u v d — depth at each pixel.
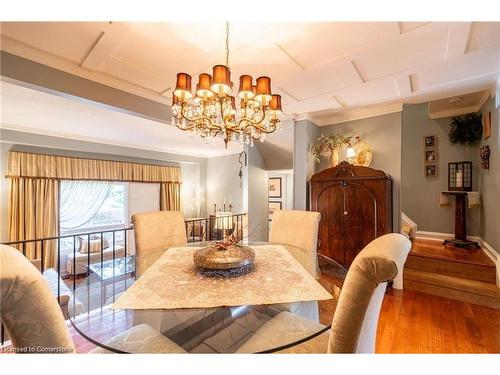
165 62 1.91
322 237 3.05
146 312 1.04
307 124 3.43
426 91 2.58
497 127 2.66
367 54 1.81
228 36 1.58
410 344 1.85
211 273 1.38
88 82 2.10
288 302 1.08
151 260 1.69
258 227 4.48
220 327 1.05
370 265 0.75
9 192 4.24
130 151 5.59
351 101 2.85
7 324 0.65
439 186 3.97
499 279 2.55
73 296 1.31
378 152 3.17
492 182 2.89
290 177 5.01
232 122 1.62
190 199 7.17
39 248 4.52
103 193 5.54
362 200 2.83
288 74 2.12
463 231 3.53
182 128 1.73
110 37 1.59
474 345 1.83
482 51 1.77
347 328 0.80
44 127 4.07
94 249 5.04
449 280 2.75
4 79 1.69
